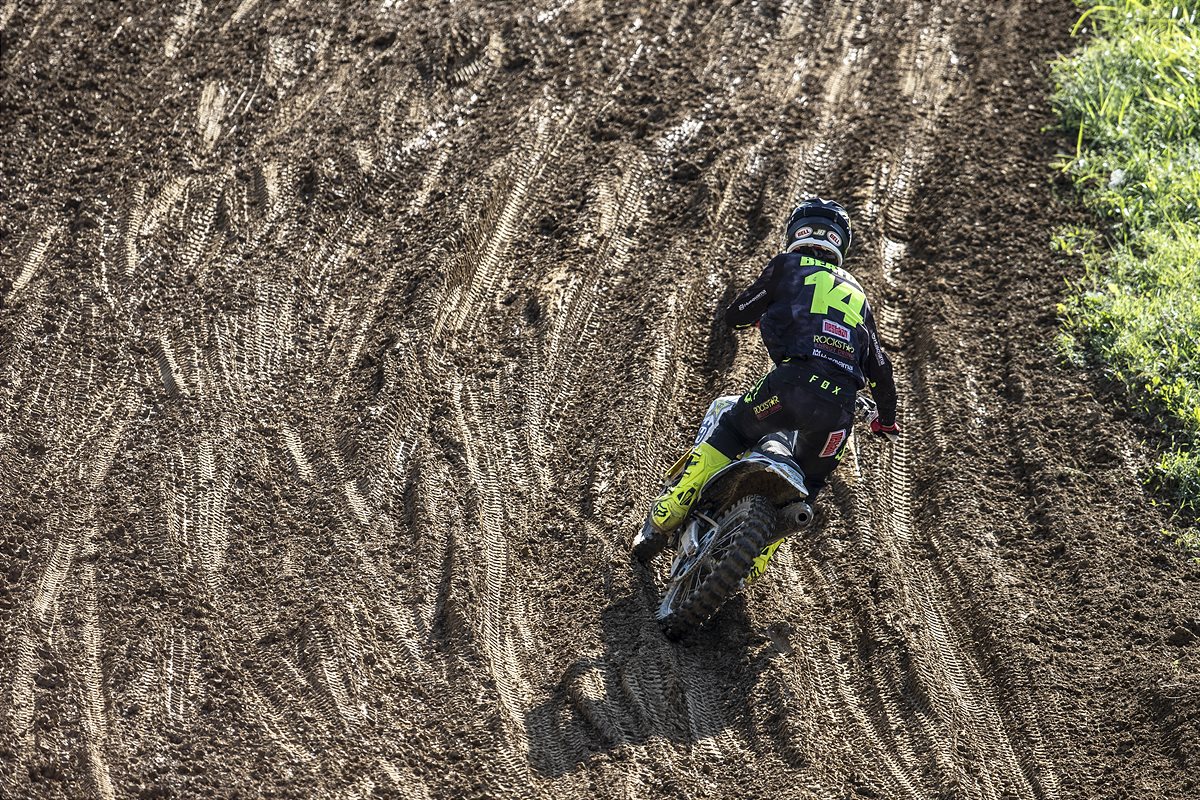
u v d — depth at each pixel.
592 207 33.31
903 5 43.50
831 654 22.36
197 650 20.66
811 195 34.66
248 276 29.95
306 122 35.34
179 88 36.09
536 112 36.66
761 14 42.22
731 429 21.83
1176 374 28.86
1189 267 31.78
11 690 19.20
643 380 28.08
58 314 28.09
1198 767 19.91
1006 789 19.84
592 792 18.97
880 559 24.38
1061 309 30.97
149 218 31.31
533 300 30.36
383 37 39.03
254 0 40.25
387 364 27.73
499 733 19.81
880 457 27.36
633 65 39.12
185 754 18.77
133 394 26.28
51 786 17.83
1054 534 25.20
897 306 31.70
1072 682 21.83
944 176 35.84
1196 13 42.62
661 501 22.44
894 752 20.50
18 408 25.38
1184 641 22.70
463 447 26.03
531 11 41.09
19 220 30.83
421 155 34.75
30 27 37.44
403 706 20.27
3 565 21.62
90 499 23.47
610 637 22.00
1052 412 28.31
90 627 20.73
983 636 22.83
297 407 26.61
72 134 33.94
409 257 31.25
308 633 21.25
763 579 23.80
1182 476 26.34
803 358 20.98
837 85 39.22
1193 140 36.81
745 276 31.27
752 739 20.45
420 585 22.70
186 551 22.62
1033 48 41.75
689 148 35.94
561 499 25.14
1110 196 34.81
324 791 18.47
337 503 24.31
